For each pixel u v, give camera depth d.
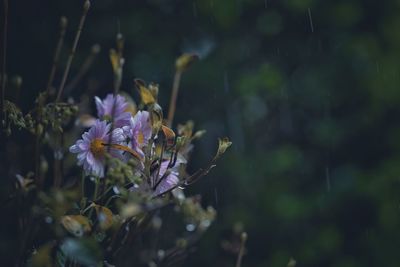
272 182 7.13
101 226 2.11
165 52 6.10
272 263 6.89
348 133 7.42
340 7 7.29
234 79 6.95
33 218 2.33
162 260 2.82
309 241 6.99
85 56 5.55
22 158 2.97
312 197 7.14
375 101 7.32
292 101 7.39
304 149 7.52
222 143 2.27
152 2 6.09
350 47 7.35
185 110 6.46
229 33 6.90
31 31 5.46
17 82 2.53
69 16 5.68
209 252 5.91
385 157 7.38
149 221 2.39
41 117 2.31
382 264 6.95
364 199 7.07
